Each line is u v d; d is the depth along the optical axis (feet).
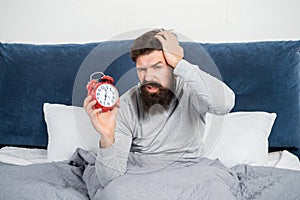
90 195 4.26
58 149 5.80
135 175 4.02
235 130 5.77
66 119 6.08
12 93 6.84
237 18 7.48
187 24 7.55
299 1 7.38
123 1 7.58
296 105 6.55
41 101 6.79
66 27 7.68
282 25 7.45
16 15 7.70
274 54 6.68
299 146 6.56
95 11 7.63
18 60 6.95
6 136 6.83
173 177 4.01
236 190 4.42
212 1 7.47
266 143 5.87
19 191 4.20
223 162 5.49
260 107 6.52
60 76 6.82
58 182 4.61
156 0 7.54
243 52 6.75
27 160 5.92
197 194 3.85
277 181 4.52
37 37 7.72
